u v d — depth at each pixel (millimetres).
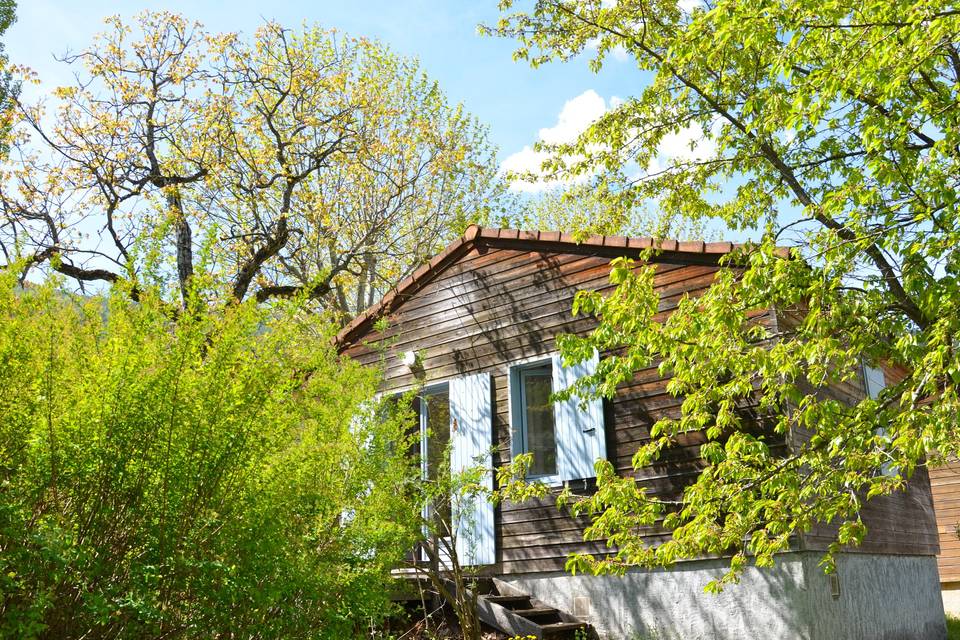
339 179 21594
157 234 4715
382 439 6766
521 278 10977
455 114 22562
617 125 10758
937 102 7199
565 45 11258
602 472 7375
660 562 7145
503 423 10648
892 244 6707
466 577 9352
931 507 12883
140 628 4133
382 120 20906
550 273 10727
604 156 10898
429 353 11609
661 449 9258
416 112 22141
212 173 17531
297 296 5129
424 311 11867
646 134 10844
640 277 7250
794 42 6957
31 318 4117
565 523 9797
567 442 9922
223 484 4504
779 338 8188
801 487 6938
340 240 21625
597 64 11273
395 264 21500
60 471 4023
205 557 4289
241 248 17953
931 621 11758
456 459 10812
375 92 20953
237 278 15992
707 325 6871
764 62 9539
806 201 9914
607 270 10188
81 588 3918
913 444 5742
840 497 6578
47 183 16375
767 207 10422
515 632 8602
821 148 10203
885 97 6480
